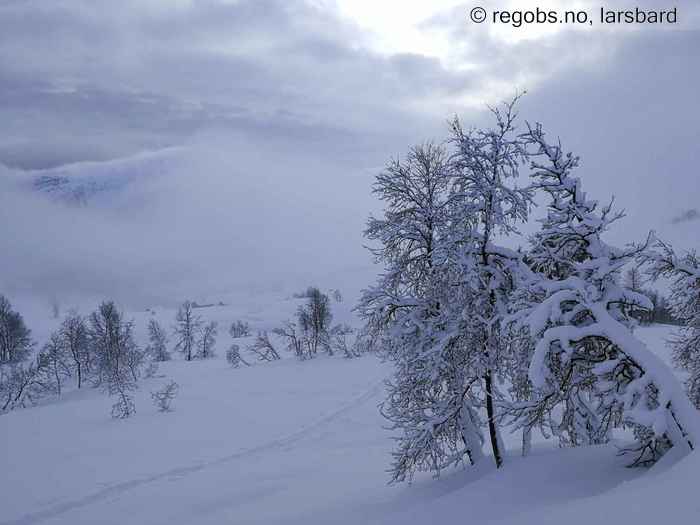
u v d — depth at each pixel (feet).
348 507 54.95
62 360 234.99
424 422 50.78
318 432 116.06
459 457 51.37
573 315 35.19
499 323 45.55
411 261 52.54
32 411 155.53
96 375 227.20
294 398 154.40
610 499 25.44
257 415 135.33
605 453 36.78
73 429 127.13
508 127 45.27
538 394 40.83
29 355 287.28
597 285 35.60
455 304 47.70
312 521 53.01
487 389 47.73
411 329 51.26
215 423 127.75
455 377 49.39
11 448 110.73
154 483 82.74
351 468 80.28
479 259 47.21
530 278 41.34
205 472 88.12
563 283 35.24
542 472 36.52
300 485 72.38
